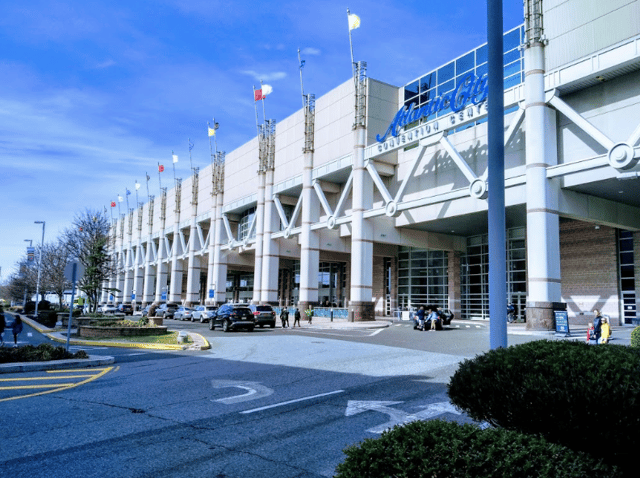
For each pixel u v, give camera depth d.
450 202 34.78
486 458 3.10
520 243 38.56
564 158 27.44
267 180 52.97
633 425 3.34
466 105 31.05
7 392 10.24
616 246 31.53
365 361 14.94
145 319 28.88
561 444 3.66
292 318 45.84
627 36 24.19
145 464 5.88
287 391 10.27
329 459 6.09
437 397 9.56
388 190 41.28
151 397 9.70
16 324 20.95
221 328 33.72
